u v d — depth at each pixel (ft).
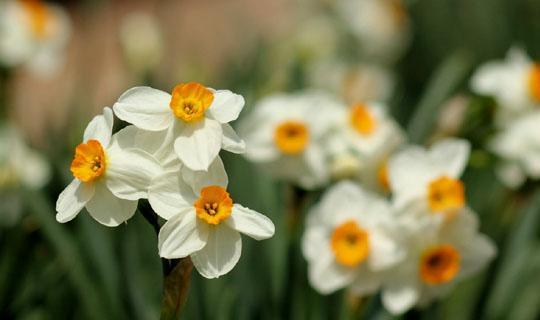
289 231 2.56
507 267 2.78
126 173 1.83
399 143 2.59
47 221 2.58
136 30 4.13
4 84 3.79
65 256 2.54
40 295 2.86
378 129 2.59
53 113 4.54
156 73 4.09
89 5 4.34
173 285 1.86
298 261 2.59
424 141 3.14
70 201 1.85
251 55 4.43
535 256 2.95
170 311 1.86
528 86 2.98
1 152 3.26
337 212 2.36
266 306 2.58
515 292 2.81
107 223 1.84
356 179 2.56
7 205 3.18
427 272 2.31
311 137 2.54
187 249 1.82
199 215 1.81
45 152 3.50
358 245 2.31
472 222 2.32
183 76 4.08
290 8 6.25
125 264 2.59
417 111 3.31
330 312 2.60
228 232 1.84
